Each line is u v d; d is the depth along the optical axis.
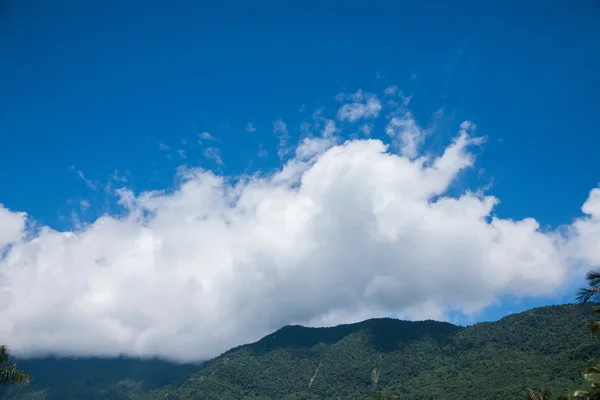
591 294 34.00
